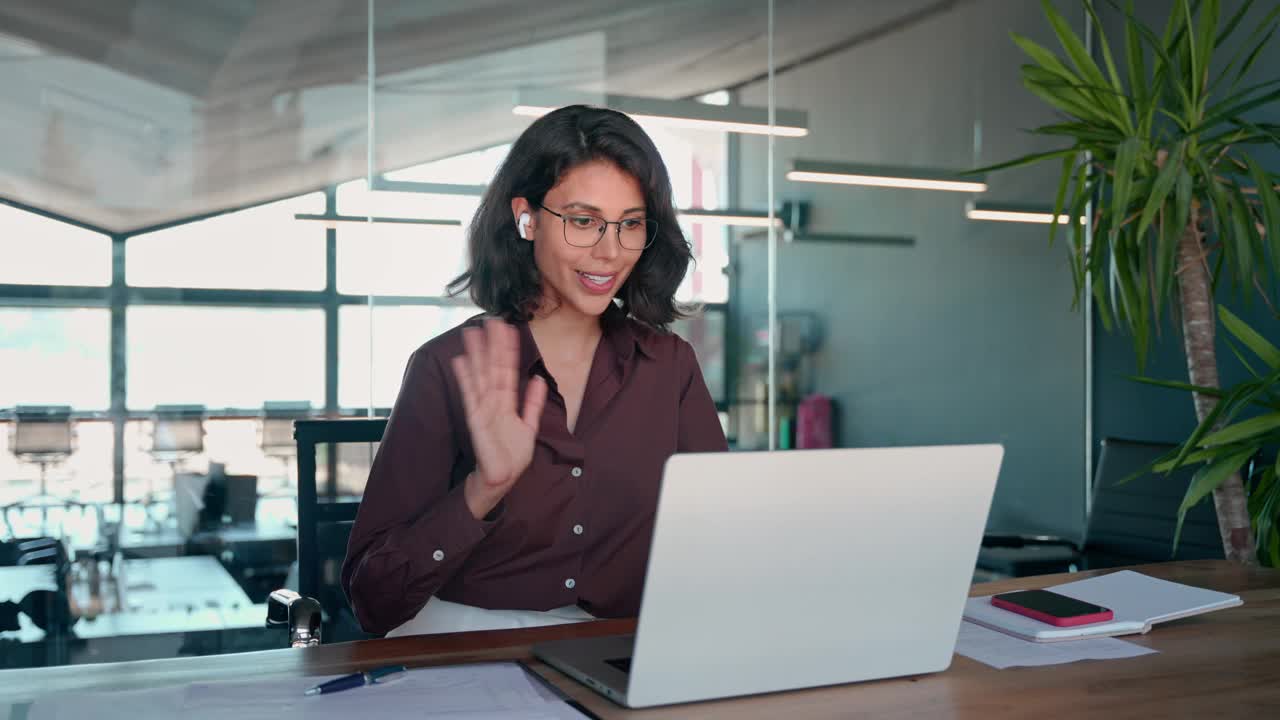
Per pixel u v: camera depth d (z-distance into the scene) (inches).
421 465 50.9
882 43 161.9
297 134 140.9
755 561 34.6
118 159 135.9
